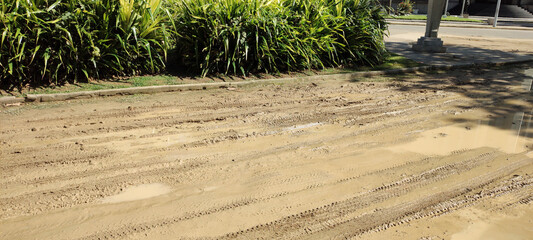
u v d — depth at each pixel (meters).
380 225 3.41
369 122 5.96
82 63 7.12
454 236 3.30
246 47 7.99
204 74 7.88
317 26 9.21
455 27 24.22
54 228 3.23
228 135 5.29
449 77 9.12
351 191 3.96
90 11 7.20
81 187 3.86
